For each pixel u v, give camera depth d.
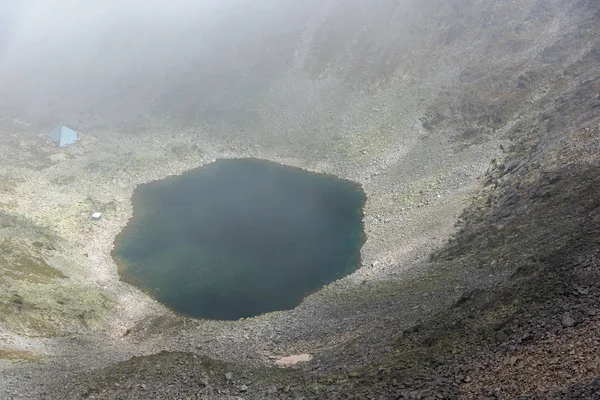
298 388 33.84
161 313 71.75
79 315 63.09
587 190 55.16
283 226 98.88
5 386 39.09
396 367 31.95
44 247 80.62
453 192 93.19
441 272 60.41
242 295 76.50
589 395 20.25
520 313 31.69
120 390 37.47
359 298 63.81
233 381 38.16
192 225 99.75
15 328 54.62
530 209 61.50
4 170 112.44
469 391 24.72
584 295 29.73
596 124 71.88
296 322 62.28
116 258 87.44
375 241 89.56
